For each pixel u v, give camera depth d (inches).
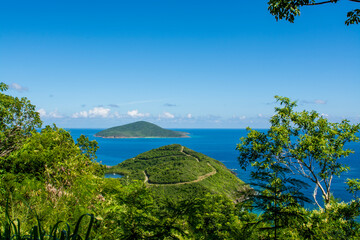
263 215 103.7
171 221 100.3
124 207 115.3
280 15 210.2
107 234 108.6
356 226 219.9
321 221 199.3
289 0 201.2
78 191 162.4
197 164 4776.1
